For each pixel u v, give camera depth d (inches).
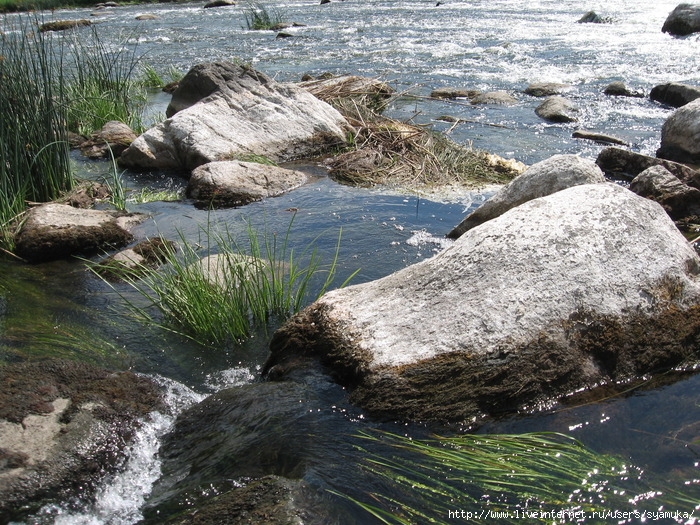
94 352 163.2
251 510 104.0
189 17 984.3
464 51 617.0
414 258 210.8
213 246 224.4
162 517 108.7
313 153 332.8
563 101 406.3
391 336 137.5
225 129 319.6
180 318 177.6
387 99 428.5
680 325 144.6
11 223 235.3
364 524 102.9
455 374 129.3
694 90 400.8
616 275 144.2
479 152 321.4
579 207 154.7
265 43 720.3
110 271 208.1
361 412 128.3
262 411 130.7
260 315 176.4
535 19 792.9
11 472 116.0
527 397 129.4
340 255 213.5
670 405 130.6
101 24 898.7
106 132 352.5
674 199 239.3
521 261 142.9
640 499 107.4
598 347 137.2
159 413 137.7
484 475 112.7
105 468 122.0
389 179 291.3
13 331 172.6
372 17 895.7
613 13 800.3
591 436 122.6
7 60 269.1
